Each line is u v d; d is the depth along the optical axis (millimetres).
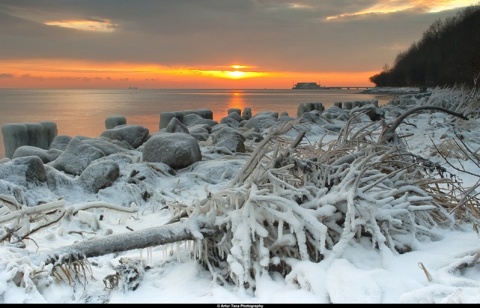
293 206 3617
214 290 3408
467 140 10312
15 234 4090
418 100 25688
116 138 10680
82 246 3660
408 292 2969
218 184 7332
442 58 59031
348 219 3619
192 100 70125
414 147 9734
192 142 8461
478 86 22078
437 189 4746
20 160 6457
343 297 3000
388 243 3809
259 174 4004
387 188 4180
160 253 4340
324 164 4227
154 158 8258
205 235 3783
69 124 22891
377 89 118562
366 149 4758
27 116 29359
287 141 4855
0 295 3150
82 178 6770
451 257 3510
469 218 4422
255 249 3633
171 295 3469
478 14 56562
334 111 18766
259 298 3330
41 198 6168
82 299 3449
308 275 3250
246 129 13977
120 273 3660
